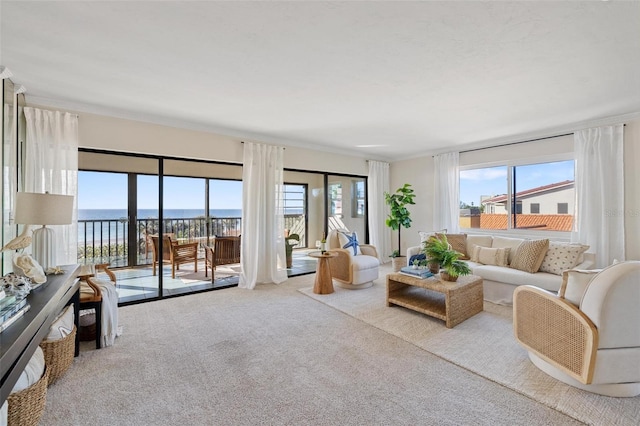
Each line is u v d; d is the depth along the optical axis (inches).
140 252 178.2
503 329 107.8
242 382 75.8
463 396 69.5
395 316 122.2
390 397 69.4
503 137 181.5
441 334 104.0
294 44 80.1
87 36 75.9
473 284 121.0
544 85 106.4
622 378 66.4
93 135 129.9
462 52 84.1
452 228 208.7
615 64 90.6
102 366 83.4
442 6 64.4
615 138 141.1
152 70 95.1
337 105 127.3
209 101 122.8
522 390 71.1
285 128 164.9
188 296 152.6
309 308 133.1
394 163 254.4
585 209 148.7
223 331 108.0
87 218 156.7
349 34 75.4
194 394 70.8
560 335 73.6
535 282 125.5
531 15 67.6
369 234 242.1
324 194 231.3
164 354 90.7
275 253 182.7
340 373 79.8
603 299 65.9
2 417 48.4
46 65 91.7
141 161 168.2
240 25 71.4
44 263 93.6
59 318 81.2
